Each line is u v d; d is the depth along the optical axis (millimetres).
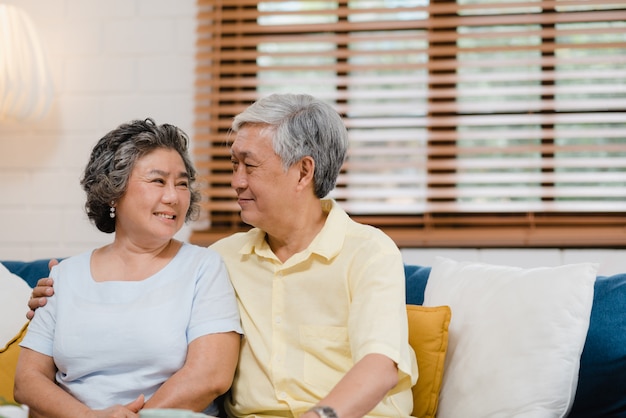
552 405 1916
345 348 1879
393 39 3086
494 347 2002
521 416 1900
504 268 2172
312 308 1908
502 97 3086
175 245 2027
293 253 1963
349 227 1948
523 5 3006
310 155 1894
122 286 1920
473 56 3107
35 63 3020
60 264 2018
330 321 1895
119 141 1938
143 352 1856
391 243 1917
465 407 1979
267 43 3158
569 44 2998
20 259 3195
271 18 3199
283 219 1915
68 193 3188
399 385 1753
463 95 3041
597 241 2934
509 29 3080
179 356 1873
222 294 1932
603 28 2979
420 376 2033
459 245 3008
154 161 1924
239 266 2020
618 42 2973
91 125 3197
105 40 3205
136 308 1880
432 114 3117
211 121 3139
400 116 3146
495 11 3096
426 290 2277
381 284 1802
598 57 2990
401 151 3068
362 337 1714
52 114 3205
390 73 3152
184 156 2023
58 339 1889
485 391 1966
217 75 3166
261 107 1909
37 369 1905
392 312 1755
